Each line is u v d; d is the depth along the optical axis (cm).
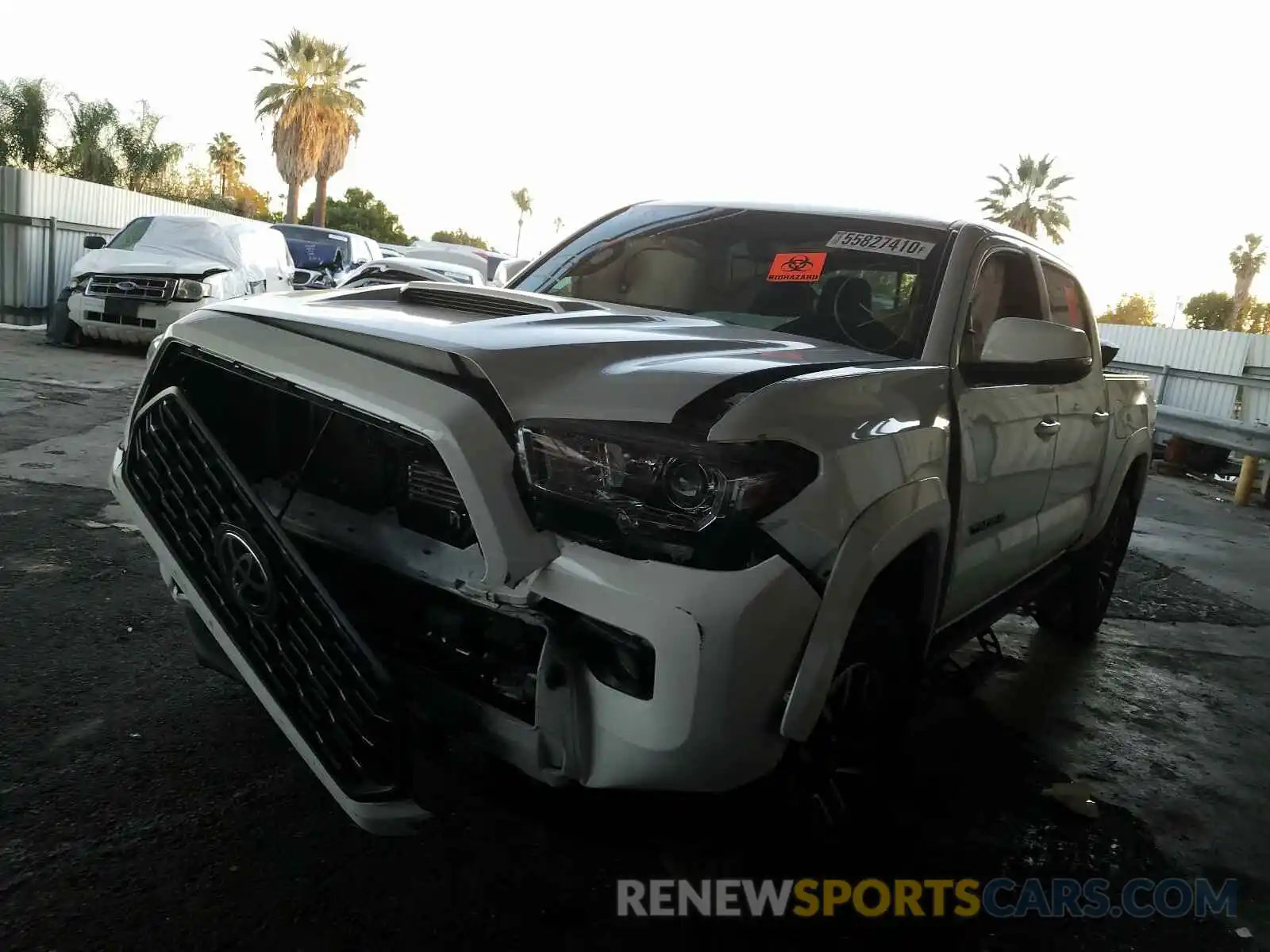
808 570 223
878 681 275
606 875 275
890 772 297
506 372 222
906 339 318
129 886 244
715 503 211
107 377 1020
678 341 262
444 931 244
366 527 253
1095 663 517
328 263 1739
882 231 359
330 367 232
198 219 1295
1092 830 342
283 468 278
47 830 262
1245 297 5197
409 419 216
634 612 208
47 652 366
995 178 5075
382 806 221
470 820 290
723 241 371
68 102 2517
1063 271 444
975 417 310
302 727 235
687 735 210
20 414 782
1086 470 450
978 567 337
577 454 216
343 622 229
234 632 249
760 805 254
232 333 254
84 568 457
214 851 262
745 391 227
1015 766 384
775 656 217
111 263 1169
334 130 3950
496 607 224
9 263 1413
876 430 252
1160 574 723
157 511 269
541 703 219
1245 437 1104
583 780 221
